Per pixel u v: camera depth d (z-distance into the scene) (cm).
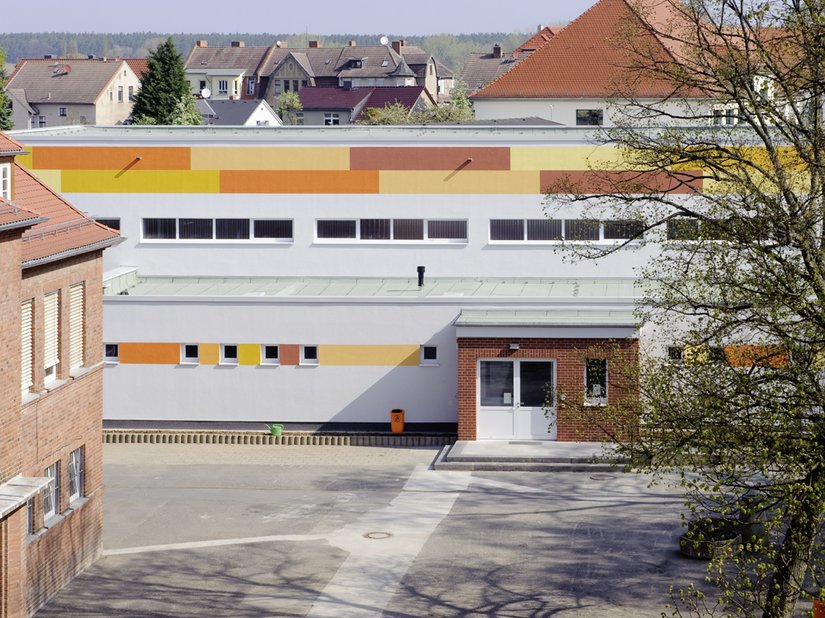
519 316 3459
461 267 3903
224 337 3609
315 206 3928
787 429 1772
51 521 2300
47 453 2253
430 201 3894
